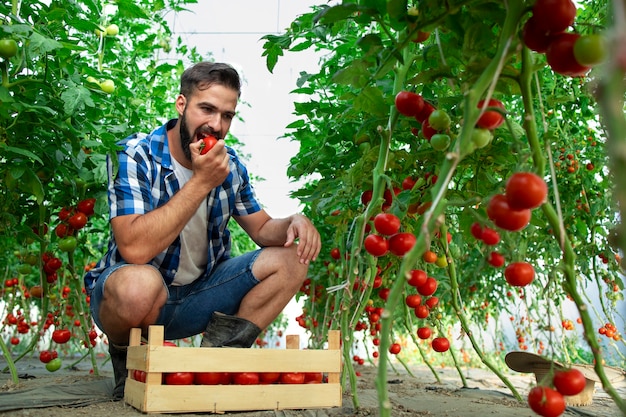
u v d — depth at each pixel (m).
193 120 2.54
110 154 2.40
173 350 1.92
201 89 2.53
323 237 3.92
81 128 2.72
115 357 2.42
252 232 2.91
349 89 2.89
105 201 3.02
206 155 2.24
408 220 2.11
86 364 4.98
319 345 3.56
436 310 2.65
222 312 2.68
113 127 2.89
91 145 2.57
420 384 3.61
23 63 2.44
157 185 2.57
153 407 1.88
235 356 1.99
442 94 2.17
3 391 2.51
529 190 0.99
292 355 2.09
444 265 2.33
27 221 3.13
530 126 1.17
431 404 2.52
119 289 2.21
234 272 2.64
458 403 2.55
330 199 2.35
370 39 1.49
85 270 4.40
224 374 2.05
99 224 5.41
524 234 2.45
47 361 3.03
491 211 1.08
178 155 2.67
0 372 3.64
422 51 1.76
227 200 2.77
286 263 2.56
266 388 2.03
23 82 2.37
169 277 2.63
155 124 4.19
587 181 3.23
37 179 2.53
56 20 2.49
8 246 4.12
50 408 2.08
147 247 2.26
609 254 3.24
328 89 2.94
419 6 1.31
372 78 1.62
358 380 3.86
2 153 2.45
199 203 2.29
